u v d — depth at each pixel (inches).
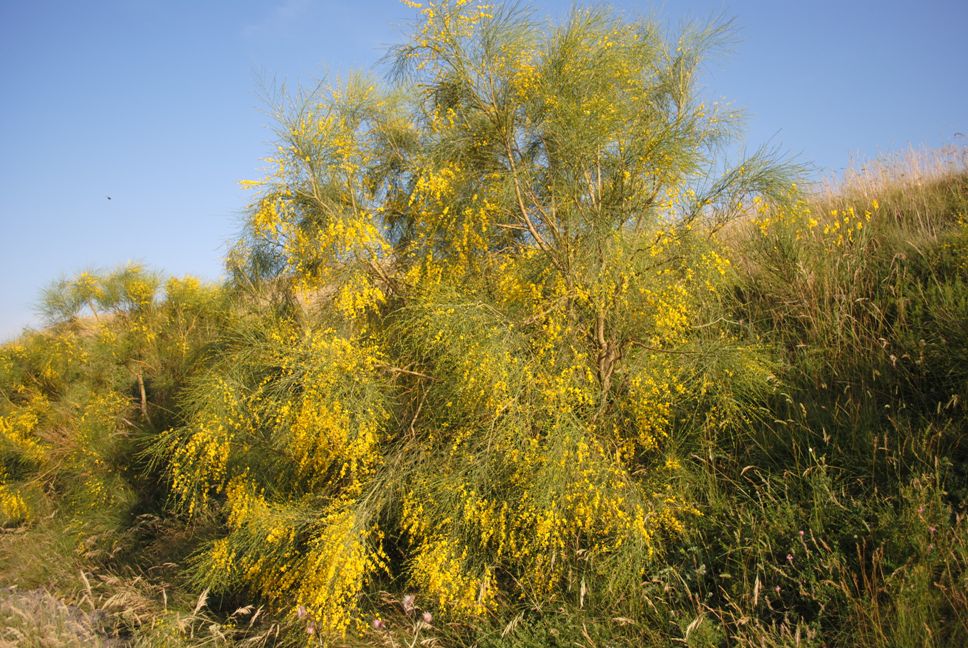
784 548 120.9
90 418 237.8
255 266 179.5
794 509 126.6
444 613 131.1
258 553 146.8
